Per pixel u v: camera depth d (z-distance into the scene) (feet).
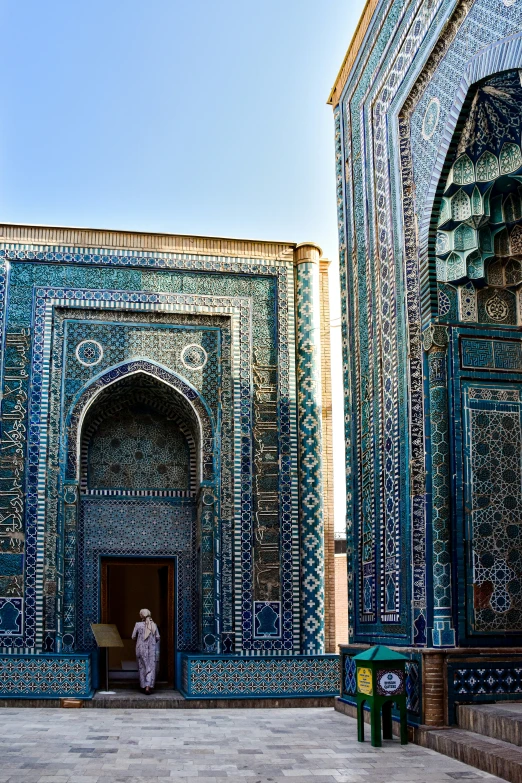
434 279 19.08
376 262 21.85
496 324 19.30
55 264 28.09
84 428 28.55
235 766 15.01
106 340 27.94
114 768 14.75
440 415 18.60
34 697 24.64
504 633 17.95
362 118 23.48
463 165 18.57
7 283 27.73
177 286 28.55
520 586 18.26
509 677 17.39
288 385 28.40
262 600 26.91
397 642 19.12
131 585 36.11
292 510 27.55
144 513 28.63
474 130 18.01
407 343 19.54
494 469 18.66
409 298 19.71
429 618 17.70
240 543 27.14
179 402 28.37
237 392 28.07
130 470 28.86
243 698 25.30
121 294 28.19
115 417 29.14
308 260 29.19
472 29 17.08
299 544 27.45
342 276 24.62
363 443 22.21
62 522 26.50
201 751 16.56
